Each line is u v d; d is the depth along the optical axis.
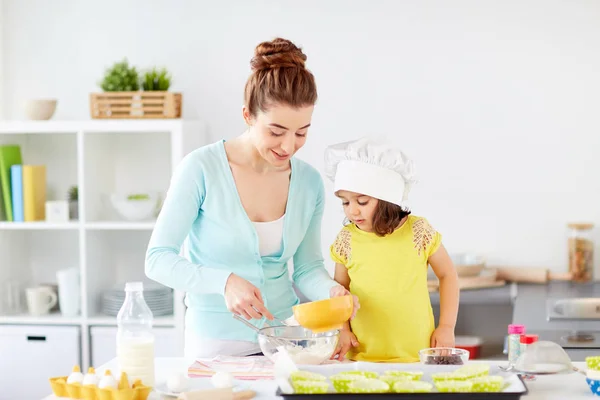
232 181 2.53
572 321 3.54
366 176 2.78
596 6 4.30
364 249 2.88
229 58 4.52
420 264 2.85
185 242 2.63
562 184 4.37
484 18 4.36
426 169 4.44
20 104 4.68
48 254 4.66
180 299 4.22
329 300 2.23
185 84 4.55
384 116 4.44
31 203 4.41
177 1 4.53
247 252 2.54
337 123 4.46
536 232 4.39
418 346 2.80
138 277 4.54
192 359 2.42
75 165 4.57
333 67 4.45
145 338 2.10
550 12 4.32
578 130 4.34
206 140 4.55
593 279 4.35
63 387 2.04
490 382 1.87
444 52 4.39
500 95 4.38
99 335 4.31
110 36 4.59
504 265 4.42
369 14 4.41
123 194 4.38
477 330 4.42
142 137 4.58
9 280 4.48
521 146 4.38
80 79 4.63
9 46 4.67
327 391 1.93
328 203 4.50
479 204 4.41
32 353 4.33
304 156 4.50
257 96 2.33
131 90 4.32
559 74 4.34
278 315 2.62
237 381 2.13
